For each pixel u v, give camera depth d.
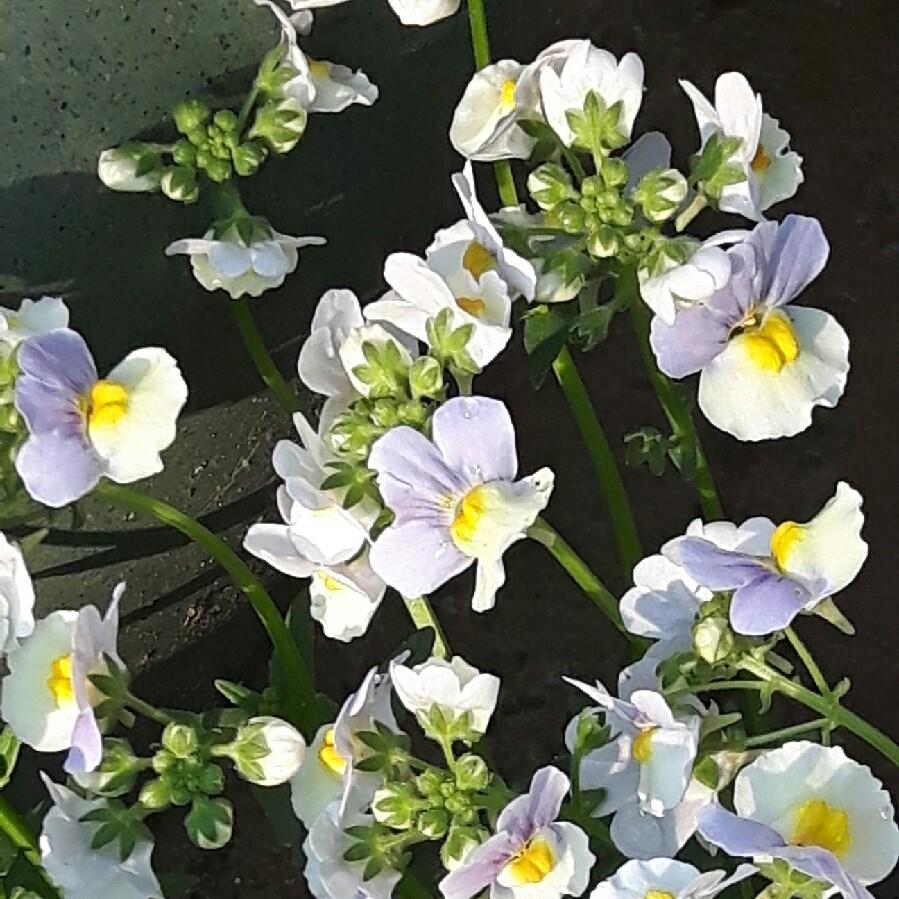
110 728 0.20
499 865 0.18
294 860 0.22
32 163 0.20
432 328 0.19
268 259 0.20
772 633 0.21
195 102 0.20
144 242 0.22
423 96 0.25
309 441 0.19
